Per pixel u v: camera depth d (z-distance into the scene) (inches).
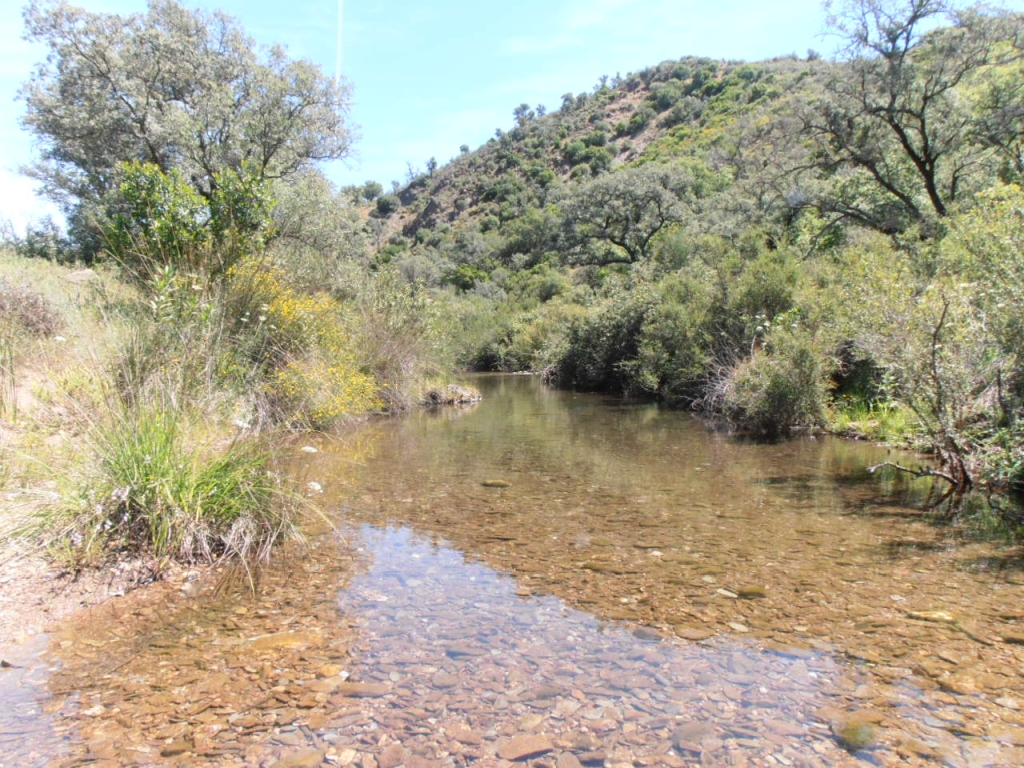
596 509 208.4
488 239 2409.0
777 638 115.6
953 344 227.8
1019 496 217.6
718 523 191.5
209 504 157.4
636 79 3873.0
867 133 682.2
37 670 102.1
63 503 142.9
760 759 81.0
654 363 598.5
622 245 1341.0
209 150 632.4
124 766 78.1
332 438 345.1
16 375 225.5
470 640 114.3
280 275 363.6
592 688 98.3
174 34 659.4
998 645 112.4
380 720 89.0
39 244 613.3
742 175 931.3
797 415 371.9
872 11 628.7
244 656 107.4
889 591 137.6
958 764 79.7
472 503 215.9
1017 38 597.6
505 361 1192.8
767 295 466.0
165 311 211.0
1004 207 247.8
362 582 142.4
